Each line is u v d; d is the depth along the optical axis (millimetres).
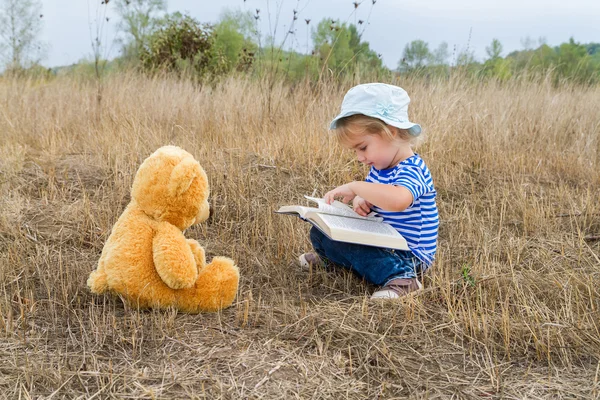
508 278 3270
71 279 3057
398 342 2645
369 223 3152
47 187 4527
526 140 6273
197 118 6352
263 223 4133
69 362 2355
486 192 4902
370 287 3305
